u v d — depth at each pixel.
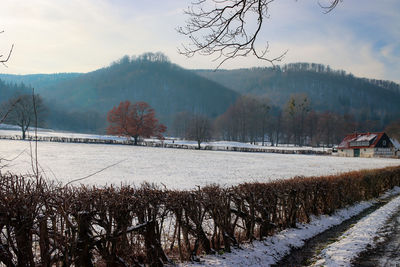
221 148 85.56
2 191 4.04
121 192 5.18
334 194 12.77
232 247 7.27
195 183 21.48
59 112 164.12
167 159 43.12
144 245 5.50
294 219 9.87
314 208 11.63
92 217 4.63
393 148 77.25
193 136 105.38
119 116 82.44
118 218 4.89
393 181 22.69
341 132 117.38
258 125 126.00
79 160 34.91
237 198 7.54
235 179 24.97
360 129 130.38
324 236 9.71
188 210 6.18
